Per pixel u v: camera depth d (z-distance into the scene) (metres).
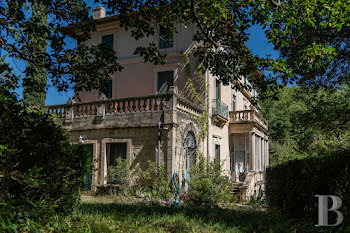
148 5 9.00
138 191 13.70
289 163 7.43
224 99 21.03
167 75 19.06
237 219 7.62
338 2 7.63
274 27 8.80
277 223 6.68
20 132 4.52
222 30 9.34
